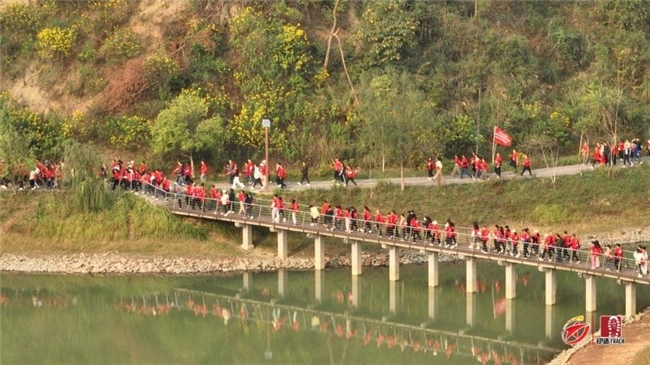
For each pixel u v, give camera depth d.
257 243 96.12
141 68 111.44
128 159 107.62
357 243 91.00
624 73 121.12
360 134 108.44
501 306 85.44
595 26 126.19
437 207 100.62
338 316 85.62
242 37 114.25
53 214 97.00
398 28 114.31
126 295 90.00
